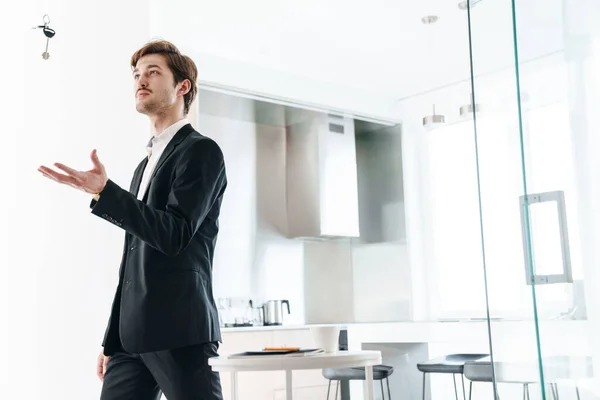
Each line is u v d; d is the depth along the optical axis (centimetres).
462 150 532
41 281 315
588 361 142
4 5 327
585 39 150
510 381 152
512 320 152
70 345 317
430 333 442
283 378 418
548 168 147
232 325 487
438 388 452
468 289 517
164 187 188
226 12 408
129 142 342
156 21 417
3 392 303
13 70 324
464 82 534
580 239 145
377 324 468
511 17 154
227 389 396
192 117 445
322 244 579
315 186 540
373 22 427
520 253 150
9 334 307
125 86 345
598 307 144
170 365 179
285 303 539
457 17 423
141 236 169
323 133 547
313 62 493
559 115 147
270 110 520
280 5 401
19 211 317
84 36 339
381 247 574
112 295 329
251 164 539
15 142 320
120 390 195
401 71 516
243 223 525
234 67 474
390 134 580
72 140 330
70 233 324
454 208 532
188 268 184
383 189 580
